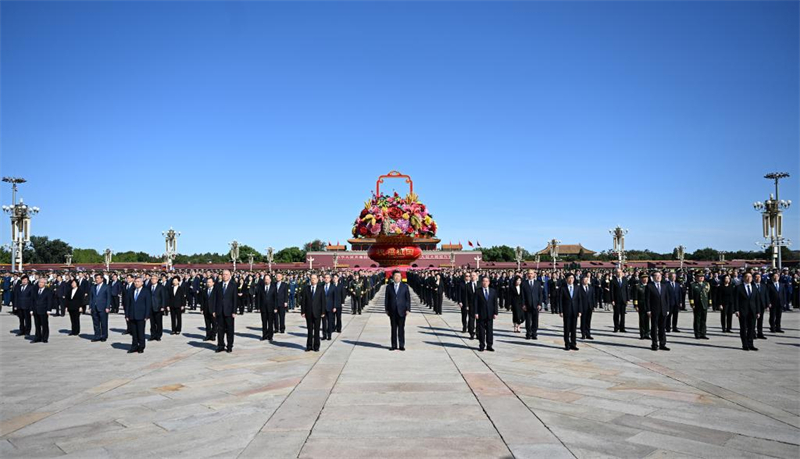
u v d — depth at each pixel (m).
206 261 108.25
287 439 7.02
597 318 24.83
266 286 17.58
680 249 63.19
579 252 109.81
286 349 15.17
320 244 113.00
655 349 14.77
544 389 9.82
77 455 6.48
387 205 58.81
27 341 17.31
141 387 10.20
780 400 9.07
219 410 8.46
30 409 8.63
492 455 6.38
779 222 48.16
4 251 90.50
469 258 87.44
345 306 34.03
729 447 6.71
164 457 6.40
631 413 8.22
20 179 46.34
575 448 6.62
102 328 17.23
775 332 18.91
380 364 12.50
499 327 20.80
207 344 16.48
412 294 51.09
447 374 11.25
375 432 7.29
